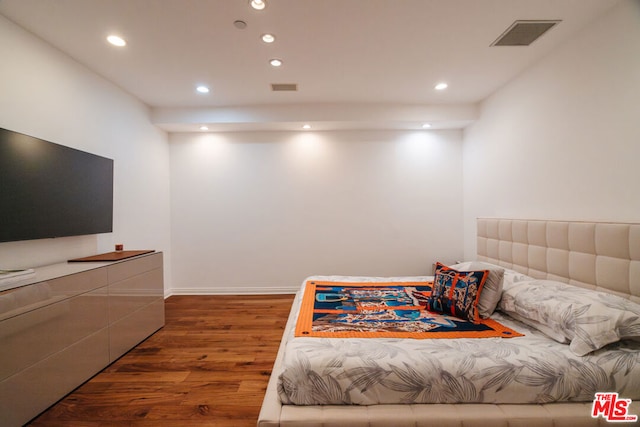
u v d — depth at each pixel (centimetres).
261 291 381
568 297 145
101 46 217
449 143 377
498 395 114
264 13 182
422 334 147
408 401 116
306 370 118
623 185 170
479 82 282
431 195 379
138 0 169
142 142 324
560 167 216
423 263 379
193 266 380
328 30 201
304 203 382
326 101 333
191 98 318
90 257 228
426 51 228
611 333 120
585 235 180
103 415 153
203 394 171
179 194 379
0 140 167
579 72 199
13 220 174
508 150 280
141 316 239
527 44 217
